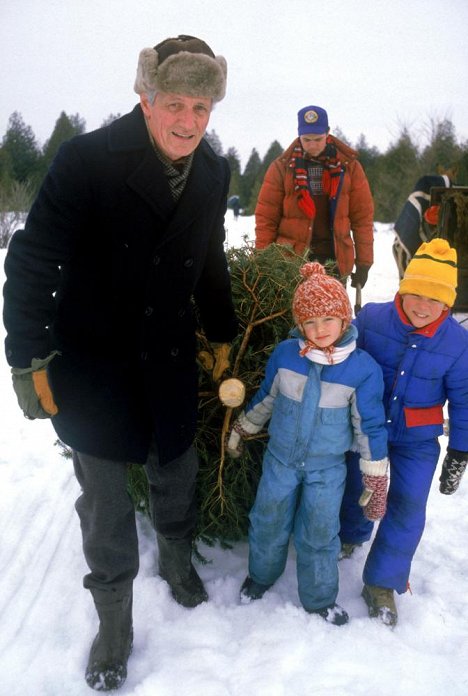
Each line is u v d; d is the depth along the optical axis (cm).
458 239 637
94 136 175
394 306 237
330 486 229
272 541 240
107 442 196
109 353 195
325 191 431
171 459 211
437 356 227
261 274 259
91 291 189
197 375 222
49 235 175
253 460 265
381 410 224
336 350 218
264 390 237
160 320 196
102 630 210
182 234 187
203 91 169
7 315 179
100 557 203
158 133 175
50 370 198
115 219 178
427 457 239
